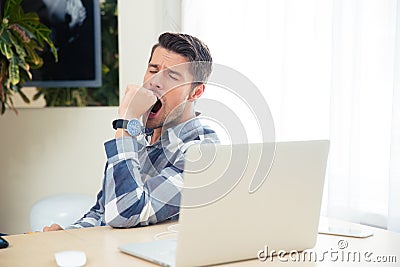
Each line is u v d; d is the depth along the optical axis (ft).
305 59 9.66
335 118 8.96
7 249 5.52
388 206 8.34
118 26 12.50
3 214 12.46
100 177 12.59
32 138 12.45
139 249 5.33
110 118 12.55
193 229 4.84
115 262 5.06
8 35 10.78
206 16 11.81
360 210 8.81
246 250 5.18
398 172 8.20
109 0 12.42
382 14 8.48
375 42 8.57
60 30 12.29
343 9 8.86
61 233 6.15
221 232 4.98
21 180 12.47
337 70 8.92
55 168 12.53
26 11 12.10
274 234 5.28
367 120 8.68
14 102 12.31
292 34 9.86
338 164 8.97
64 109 12.48
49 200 11.16
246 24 10.96
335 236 6.18
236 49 11.19
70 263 4.87
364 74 8.68
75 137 12.53
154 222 6.49
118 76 12.55
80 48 12.37
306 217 5.43
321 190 5.49
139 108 6.32
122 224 6.28
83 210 10.99
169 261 4.95
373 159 8.67
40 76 12.30
